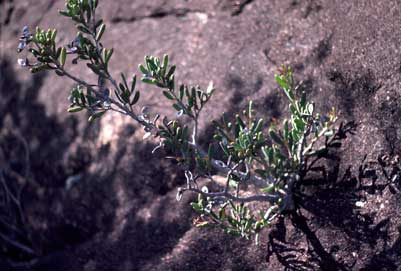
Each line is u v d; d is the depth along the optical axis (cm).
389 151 261
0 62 409
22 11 416
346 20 290
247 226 252
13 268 367
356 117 273
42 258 358
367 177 264
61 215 353
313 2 307
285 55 305
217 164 258
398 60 266
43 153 370
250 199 259
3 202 381
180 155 280
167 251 302
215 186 295
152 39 351
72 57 373
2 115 397
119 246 320
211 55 327
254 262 278
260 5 327
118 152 334
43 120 375
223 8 337
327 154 275
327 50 292
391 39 271
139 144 326
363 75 274
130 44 356
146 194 321
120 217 326
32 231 370
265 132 296
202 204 254
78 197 347
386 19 275
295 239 271
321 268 263
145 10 362
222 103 311
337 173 271
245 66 314
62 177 359
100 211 337
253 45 318
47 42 231
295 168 264
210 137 307
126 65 351
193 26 343
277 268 271
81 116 356
